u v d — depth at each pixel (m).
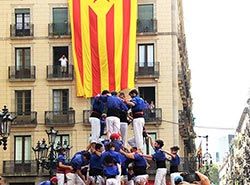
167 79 56.72
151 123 55.94
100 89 55.56
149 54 57.09
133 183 23.69
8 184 56.12
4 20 58.12
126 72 55.56
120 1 56.06
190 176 14.30
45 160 41.34
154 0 57.41
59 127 56.44
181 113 62.50
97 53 55.78
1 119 28.16
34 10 58.00
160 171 24.77
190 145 87.69
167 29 57.19
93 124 24.22
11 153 56.44
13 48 57.75
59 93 57.09
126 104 24.91
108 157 21.84
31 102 57.03
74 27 56.38
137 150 24.03
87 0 56.38
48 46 57.59
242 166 132.25
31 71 57.28
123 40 55.75
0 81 57.44
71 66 57.06
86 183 23.69
